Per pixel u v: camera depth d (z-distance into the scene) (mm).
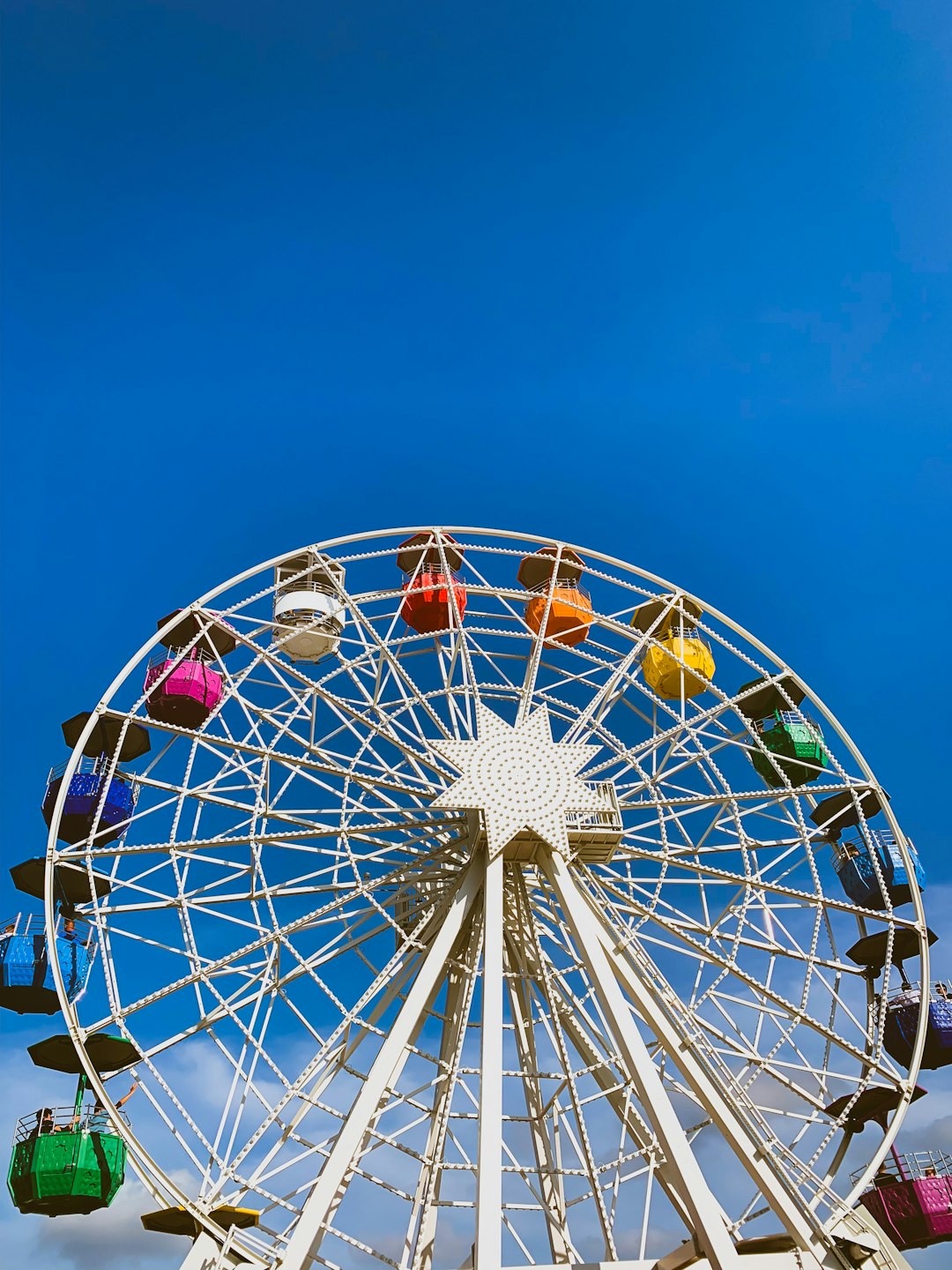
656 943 22875
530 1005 25125
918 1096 21984
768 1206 20188
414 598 28172
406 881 23562
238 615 25250
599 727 25484
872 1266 19906
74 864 21828
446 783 23656
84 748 22953
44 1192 20797
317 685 23609
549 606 26719
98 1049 20953
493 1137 17500
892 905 24703
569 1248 22984
